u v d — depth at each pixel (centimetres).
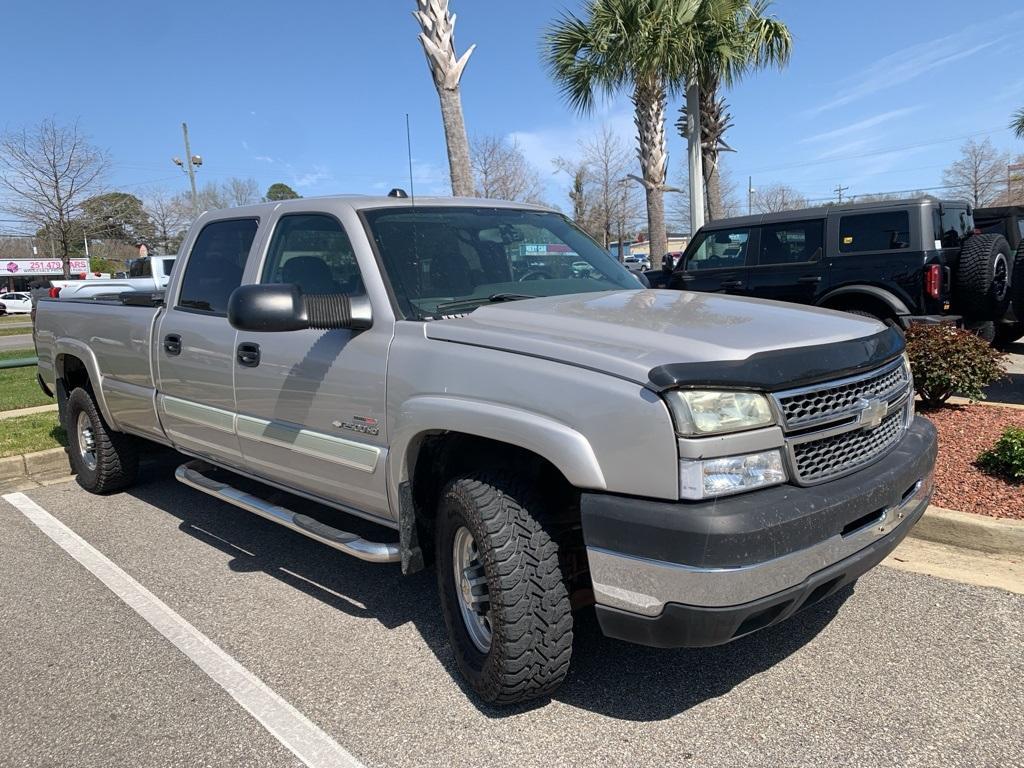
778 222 960
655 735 282
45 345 641
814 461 265
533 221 439
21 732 300
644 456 246
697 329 285
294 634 371
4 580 446
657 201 1564
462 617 314
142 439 602
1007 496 460
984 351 654
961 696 298
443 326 317
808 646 339
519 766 268
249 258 421
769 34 1305
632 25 1284
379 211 378
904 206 865
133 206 4609
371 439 338
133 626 385
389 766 271
